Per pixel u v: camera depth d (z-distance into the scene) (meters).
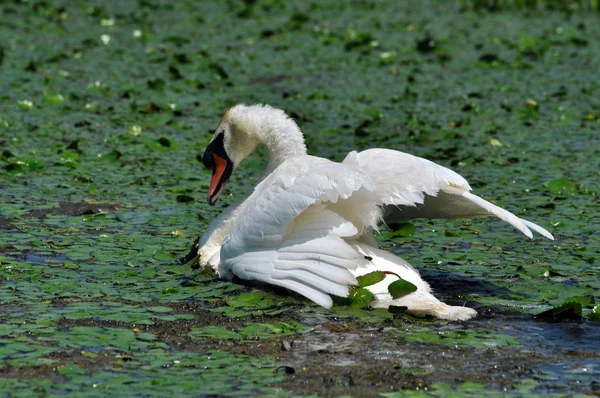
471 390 8.12
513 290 10.95
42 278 11.02
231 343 9.15
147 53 27.97
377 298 10.09
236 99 22.67
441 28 33.44
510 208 14.55
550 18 35.62
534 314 10.16
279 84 24.67
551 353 9.02
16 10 34.38
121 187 15.37
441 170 10.39
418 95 23.75
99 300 10.34
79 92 22.70
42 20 32.69
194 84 24.12
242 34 31.88
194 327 9.58
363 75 26.16
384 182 10.20
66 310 9.95
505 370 8.58
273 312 9.98
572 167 17.17
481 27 33.72
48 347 8.91
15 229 12.88
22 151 17.17
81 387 8.07
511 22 34.69
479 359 8.83
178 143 18.42
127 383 8.17
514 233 13.41
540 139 19.42
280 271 10.12
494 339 9.34
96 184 15.43
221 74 24.97
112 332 9.34
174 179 15.98
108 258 11.88
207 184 15.78
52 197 14.60
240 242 10.60
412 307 9.88
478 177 16.53
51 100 21.19
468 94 23.83
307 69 26.73
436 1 40.28
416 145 18.88
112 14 34.50
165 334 9.38
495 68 27.27
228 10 36.91
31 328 9.36
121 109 21.20
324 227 10.08
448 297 10.72
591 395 8.06
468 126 20.30
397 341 9.23
